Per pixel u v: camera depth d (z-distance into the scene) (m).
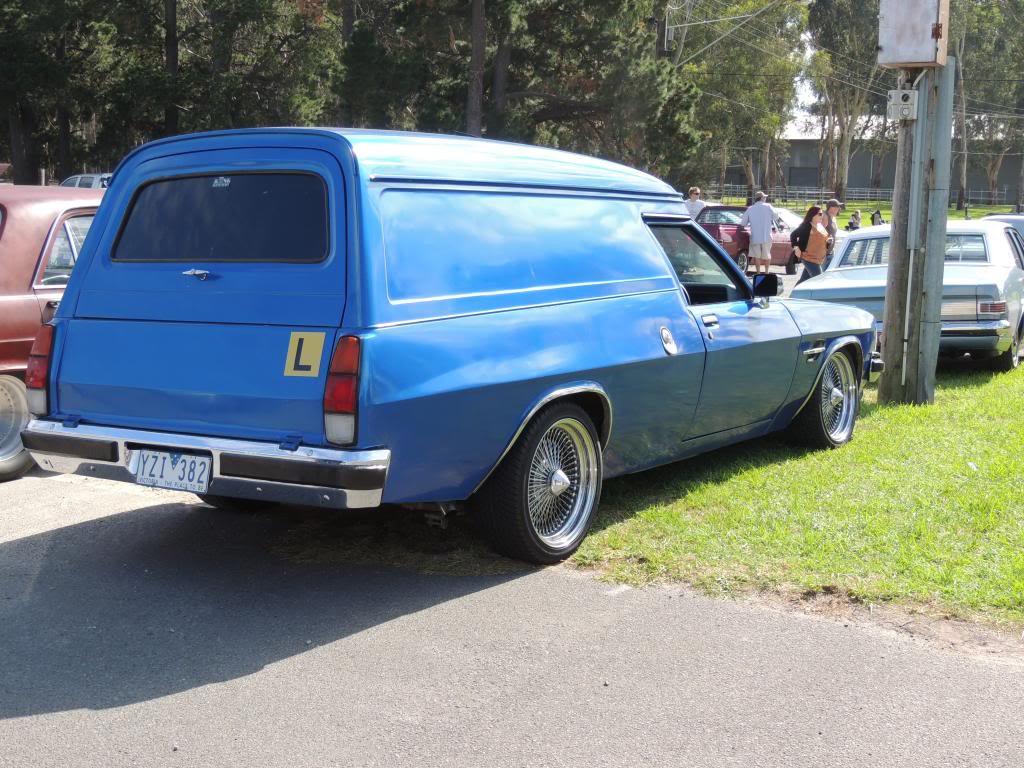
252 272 4.32
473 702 3.59
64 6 37.00
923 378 8.73
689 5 45.78
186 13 43.72
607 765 3.17
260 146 4.49
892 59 8.37
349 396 3.97
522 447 4.72
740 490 6.02
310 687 3.71
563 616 4.35
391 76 32.06
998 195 86.62
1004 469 6.30
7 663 3.90
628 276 5.40
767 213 20.73
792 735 3.35
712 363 5.79
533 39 34.03
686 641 4.09
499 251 4.70
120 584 4.75
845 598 4.47
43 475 6.87
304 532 5.49
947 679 3.75
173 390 4.39
